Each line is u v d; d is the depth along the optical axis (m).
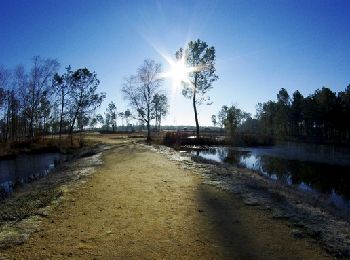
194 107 51.19
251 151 40.09
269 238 6.75
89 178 14.26
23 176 21.25
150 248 6.25
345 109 61.38
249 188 12.05
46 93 48.66
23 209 9.02
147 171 16.48
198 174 15.41
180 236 6.91
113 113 104.50
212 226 7.56
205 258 5.78
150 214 8.57
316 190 16.11
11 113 52.03
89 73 48.09
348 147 49.78
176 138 48.28
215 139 50.94
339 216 9.14
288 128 92.81
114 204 9.61
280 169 24.08
